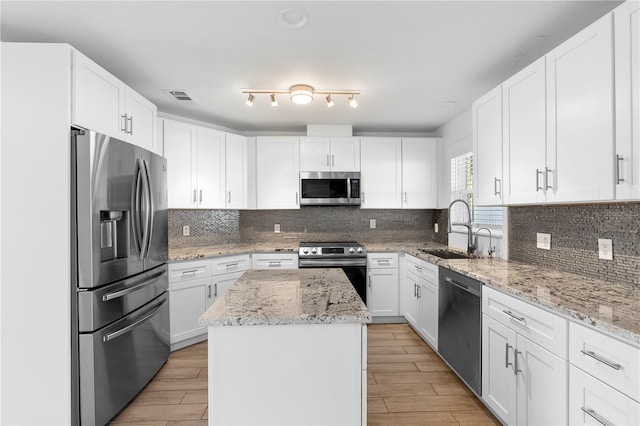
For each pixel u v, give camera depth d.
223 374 1.24
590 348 1.19
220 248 3.62
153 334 2.36
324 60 2.19
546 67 1.66
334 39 1.93
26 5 1.59
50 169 1.65
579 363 1.24
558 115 1.59
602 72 1.34
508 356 1.68
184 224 3.59
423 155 3.88
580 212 1.89
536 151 1.74
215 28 1.81
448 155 3.69
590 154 1.41
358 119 3.58
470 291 2.07
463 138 3.34
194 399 2.12
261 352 1.25
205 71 2.35
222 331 1.25
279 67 2.29
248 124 3.78
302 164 3.80
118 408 1.93
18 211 1.64
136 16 1.69
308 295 1.54
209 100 2.96
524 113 1.83
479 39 1.93
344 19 1.73
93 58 2.15
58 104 1.66
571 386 1.28
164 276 2.55
